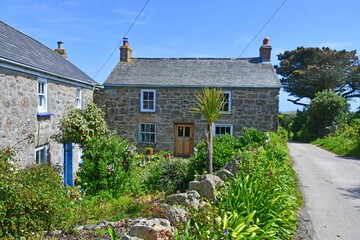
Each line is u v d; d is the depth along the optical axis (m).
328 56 33.16
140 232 2.84
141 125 14.59
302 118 31.92
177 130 14.43
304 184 7.32
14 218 3.43
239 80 14.06
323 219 4.81
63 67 11.06
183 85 13.88
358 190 6.79
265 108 13.66
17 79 6.75
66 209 4.39
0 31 7.88
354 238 4.08
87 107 9.50
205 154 7.16
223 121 13.90
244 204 3.61
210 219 2.95
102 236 3.74
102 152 6.82
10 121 6.45
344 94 35.47
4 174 3.68
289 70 36.38
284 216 4.06
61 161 9.71
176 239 2.56
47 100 8.51
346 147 14.86
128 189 6.87
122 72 15.34
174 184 7.04
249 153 6.41
